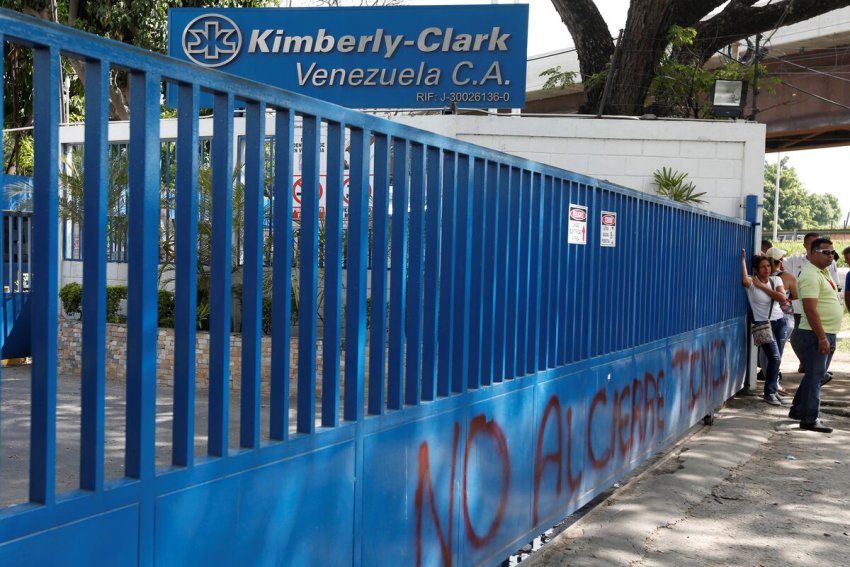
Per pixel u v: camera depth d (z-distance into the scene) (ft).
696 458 25.79
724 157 39.29
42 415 6.96
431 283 12.81
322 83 43.14
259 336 9.33
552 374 17.16
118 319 31.81
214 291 8.89
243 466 9.09
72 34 7.06
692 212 28.43
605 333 20.54
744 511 20.45
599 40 64.23
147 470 7.89
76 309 34.27
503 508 15.17
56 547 7.03
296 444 9.89
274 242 9.66
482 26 41.98
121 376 30.12
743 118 44.91
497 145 38.88
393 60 42.68
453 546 13.50
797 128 94.53
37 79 6.93
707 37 64.13
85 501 7.27
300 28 42.98
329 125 10.57
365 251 11.22
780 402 36.37
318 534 10.32
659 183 38.88
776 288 37.52
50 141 6.91
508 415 15.29
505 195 15.08
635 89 56.49
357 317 11.10
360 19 42.63
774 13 63.77
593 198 19.30
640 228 23.07
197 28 43.39
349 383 11.06
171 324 30.71
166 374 29.58
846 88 90.53
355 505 11.03
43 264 6.95
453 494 13.47
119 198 30.58
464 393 13.69
